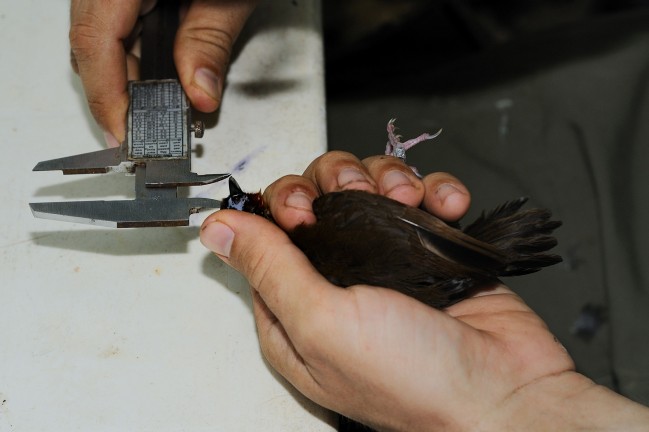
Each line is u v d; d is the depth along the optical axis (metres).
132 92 0.52
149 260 0.51
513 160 0.67
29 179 0.53
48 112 0.55
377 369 0.44
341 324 0.43
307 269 0.44
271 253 0.44
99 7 0.50
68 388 0.48
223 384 0.48
